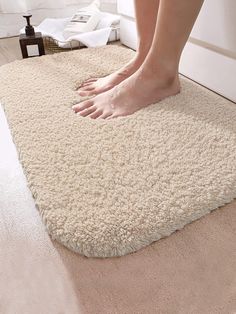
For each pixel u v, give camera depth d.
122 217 0.57
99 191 0.62
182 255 0.53
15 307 0.47
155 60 0.86
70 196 0.61
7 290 0.49
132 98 0.89
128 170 0.68
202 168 0.68
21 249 0.55
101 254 0.53
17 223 0.60
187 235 0.56
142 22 0.95
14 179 0.70
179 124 0.82
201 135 0.78
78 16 1.46
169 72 0.89
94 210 0.58
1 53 1.42
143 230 0.54
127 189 0.63
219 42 0.94
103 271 0.51
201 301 0.46
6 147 0.80
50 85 1.05
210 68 1.01
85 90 1.02
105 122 0.84
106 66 1.18
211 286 0.48
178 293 0.48
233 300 0.46
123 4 1.35
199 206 0.59
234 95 0.96
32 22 1.71
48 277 0.50
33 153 0.73
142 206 0.59
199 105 0.91
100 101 0.91
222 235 0.56
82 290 0.48
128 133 0.79
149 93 0.90
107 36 1.39
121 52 1.30
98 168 0.68
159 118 0.85
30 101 0.95
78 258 0.53
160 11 0.79
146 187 0.63
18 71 1.15
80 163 0.70
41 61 1.23
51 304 0.47
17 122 0.85
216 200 0.61
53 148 0.74
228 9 0.86
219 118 0.85
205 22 0.96
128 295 0.47
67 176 0.66
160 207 0.59
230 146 0.74
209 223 0.58
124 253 0.53
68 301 0.47
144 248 0.54
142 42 0.97
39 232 0.58
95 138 0.78
